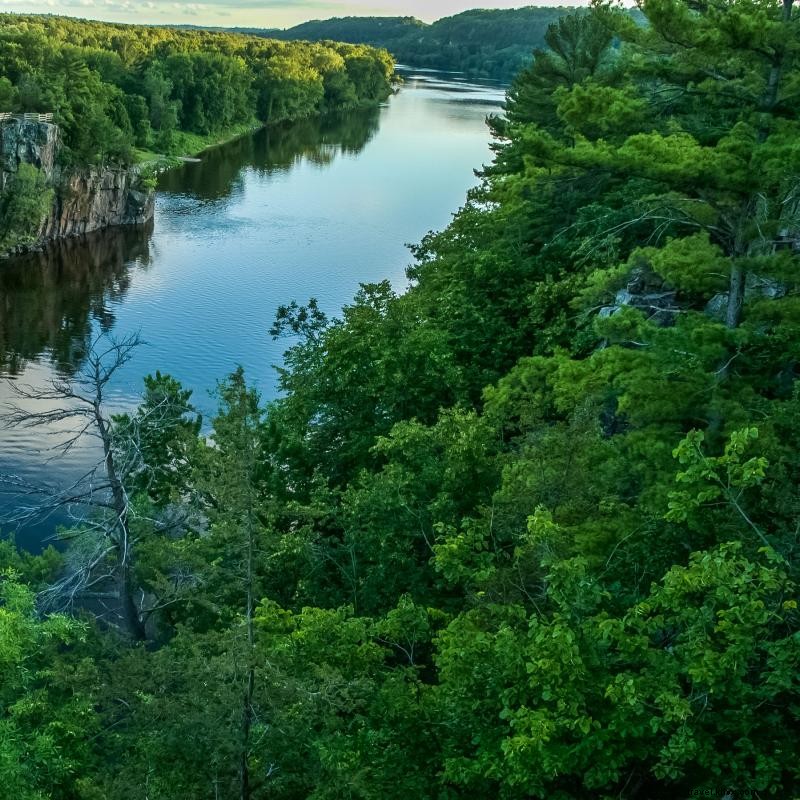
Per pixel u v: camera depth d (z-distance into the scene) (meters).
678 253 17.48
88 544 26.16
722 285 16.89
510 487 15.37
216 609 14.26
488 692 11.23
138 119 137.12
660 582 13.36
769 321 16.45
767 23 15.17
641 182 27.73
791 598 10.85
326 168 134.75
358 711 13.59
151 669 13.12
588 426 15.62
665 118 20.58
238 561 14.78
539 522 11.38
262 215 103.12
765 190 15.66
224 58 175.50
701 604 10.93
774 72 16.09
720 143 15.92
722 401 15.35
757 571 9.76
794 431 14.81
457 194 118.00
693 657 9.74
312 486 25.61
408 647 17.75
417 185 123.50
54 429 47.47
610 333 17.50
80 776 15.23
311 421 29.12
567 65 43.50
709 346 15.73
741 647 9.30
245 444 12.93
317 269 81.19
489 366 32.03
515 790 10.53
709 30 15.79
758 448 14.17
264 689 12.17
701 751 9.61
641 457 16.22
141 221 100.75
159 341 62.78
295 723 12.23
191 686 12.49
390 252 87.75
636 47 17.95
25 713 15.61
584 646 10.29
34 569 27.66
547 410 23.34
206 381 55.69
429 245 43.00
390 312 28.77
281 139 164.50
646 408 16.08
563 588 10.83
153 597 27.66
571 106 16.98
